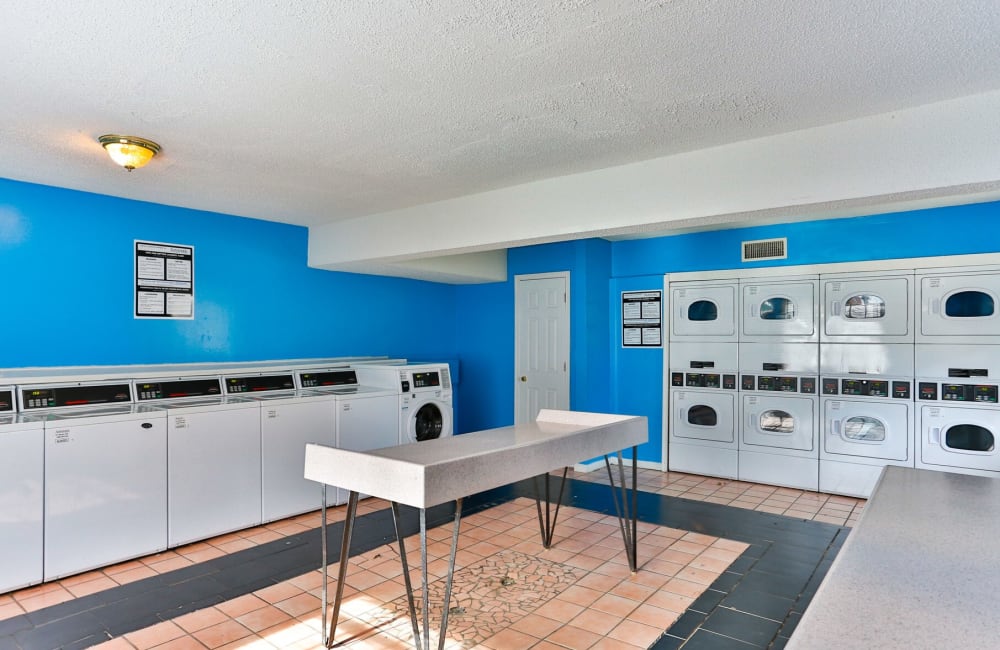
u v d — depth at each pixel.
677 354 6.17
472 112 2.83
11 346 4.00
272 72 2.39
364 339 6.24
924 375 4.82
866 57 2.27
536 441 2.99
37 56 2.23
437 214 4.68
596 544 4.05
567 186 3.94
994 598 1.38
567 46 2.19
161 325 4.72
